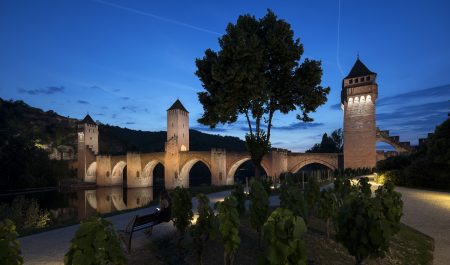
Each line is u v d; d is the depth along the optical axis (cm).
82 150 11569
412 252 1060
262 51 2070
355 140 7100
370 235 604
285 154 8050
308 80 2262
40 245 1123
